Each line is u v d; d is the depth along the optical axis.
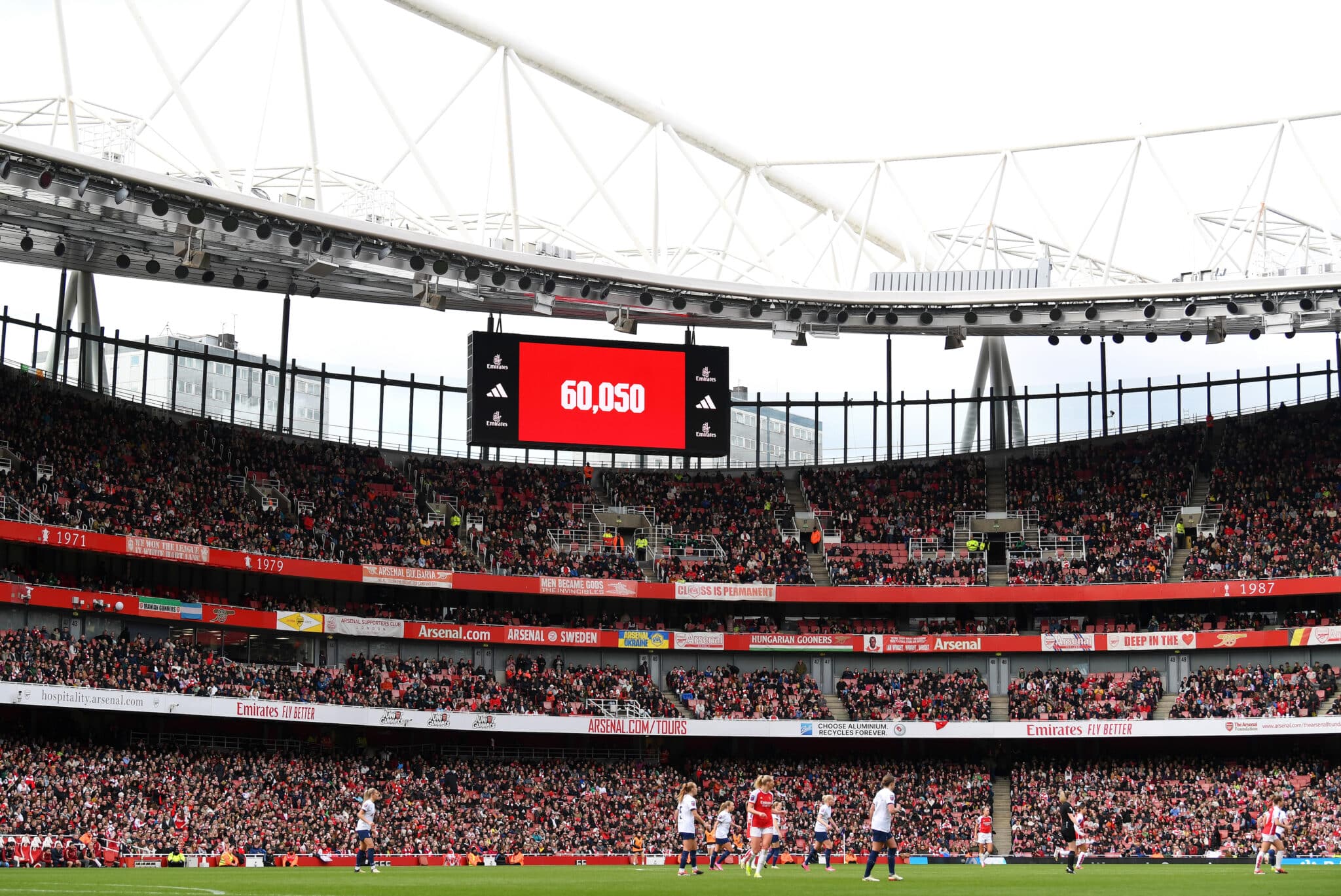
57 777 53.06
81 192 49.78
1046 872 43.19
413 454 81.75
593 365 74.69
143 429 69.81
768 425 99.31
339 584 72.12
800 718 70.50
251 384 97.12
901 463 86.12
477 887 29.39
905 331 70.06
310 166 54.75
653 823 63.81
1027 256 74.81
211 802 56.09
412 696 66.69
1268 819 39.78
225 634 67.31
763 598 74.44
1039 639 73.06
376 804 60.34
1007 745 73.00
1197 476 79.88
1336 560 69.69
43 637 57.75
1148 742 71.88
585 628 74.56
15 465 62.41
